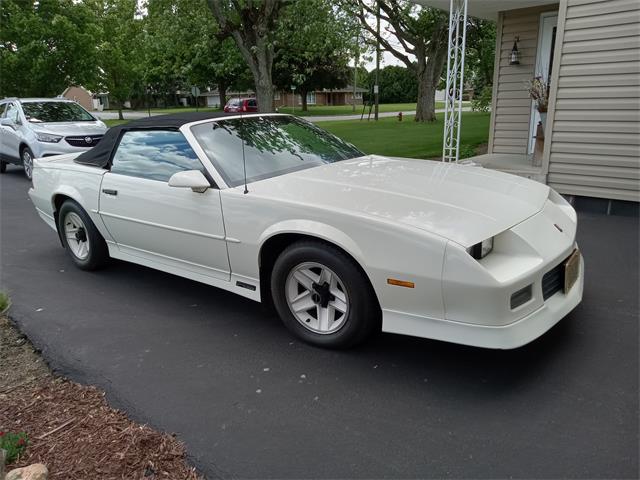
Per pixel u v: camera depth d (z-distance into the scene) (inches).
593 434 94.6
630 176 241.1
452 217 110.0
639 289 158.9
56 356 130.8
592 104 244.8
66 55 673.6
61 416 106.0
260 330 142.3
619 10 228.2
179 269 158.9
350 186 129.0
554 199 144.9
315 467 89.6
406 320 111.2
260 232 128.8
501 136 387.5
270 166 147.7
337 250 118.0
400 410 104.0
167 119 164.1
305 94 2007.9
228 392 113.0
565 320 139.3
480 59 1003.9
